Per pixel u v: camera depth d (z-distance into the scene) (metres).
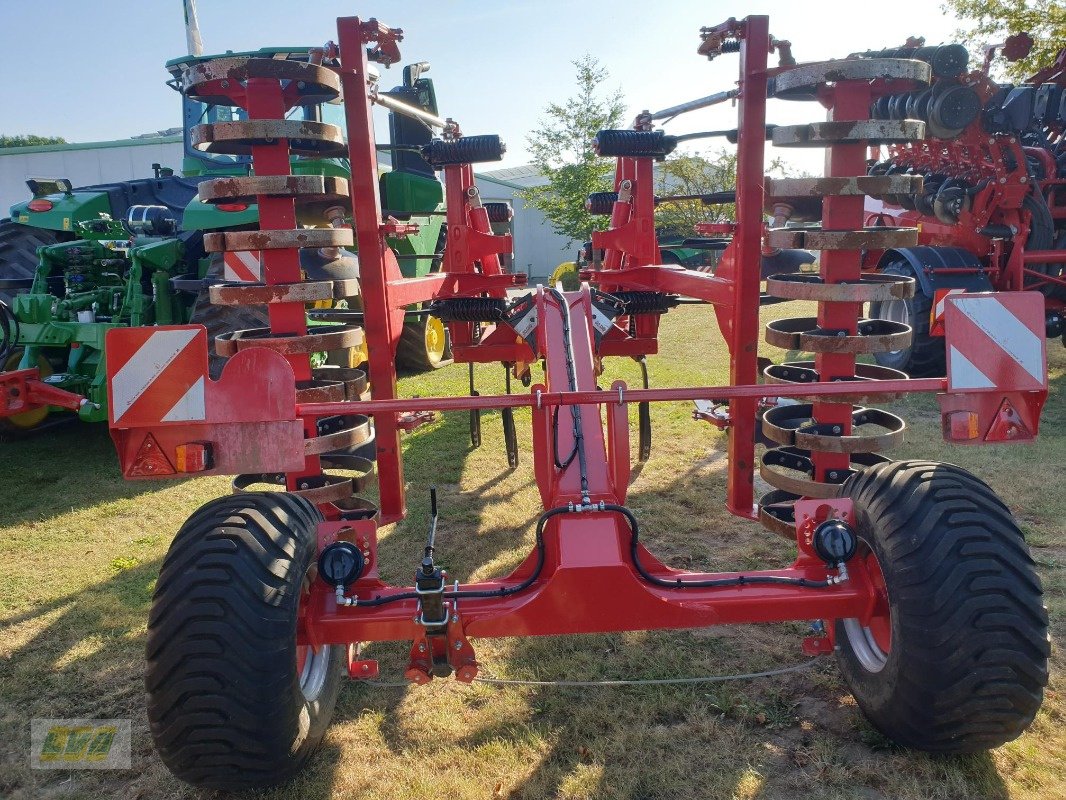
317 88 3.23
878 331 3.35
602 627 2.28
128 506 4.96
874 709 2.39
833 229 3.02
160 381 2.28
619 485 2.59
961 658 2.08
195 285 5.18
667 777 2.38
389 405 2.45
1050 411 6.29
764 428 3.26
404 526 4.46
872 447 2.95
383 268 3.28
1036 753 2.40
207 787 2.32
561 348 2.95
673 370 8.07
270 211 3.11
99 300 5.81
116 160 22.81
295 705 2.17
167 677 2.05
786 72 2.96
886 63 2.77
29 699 2.95
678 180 20.83
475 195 5.42
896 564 2.18
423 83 7.52
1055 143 7.91
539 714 2.72
